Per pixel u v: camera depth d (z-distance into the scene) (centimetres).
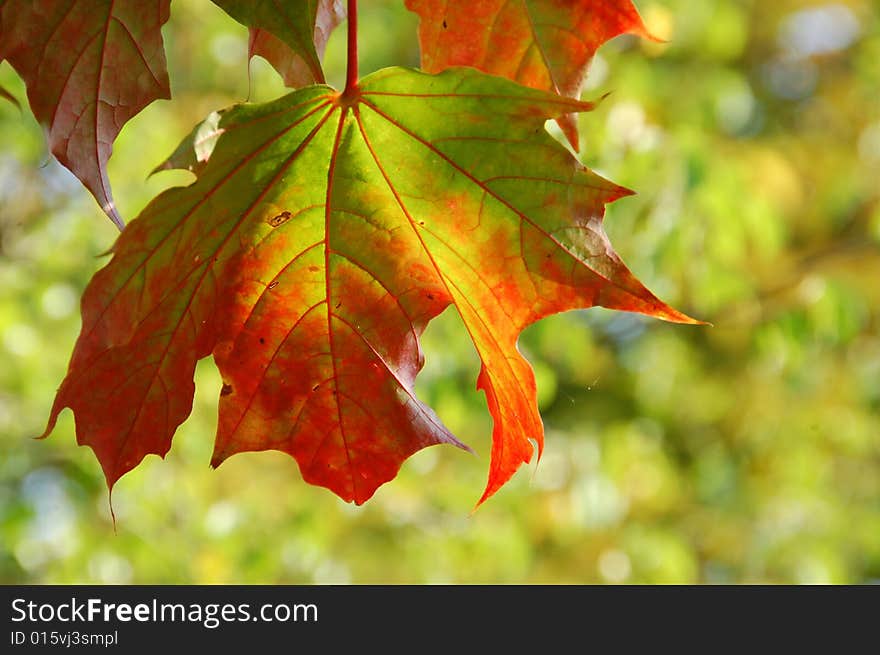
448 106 101
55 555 445
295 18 96
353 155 105
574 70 111
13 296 446
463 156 102
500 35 110
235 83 489
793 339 441
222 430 110
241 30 486
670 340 612
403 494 488
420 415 110
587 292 102
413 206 106
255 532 470
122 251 100
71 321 462
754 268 559
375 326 110
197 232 104
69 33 98
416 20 530
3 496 450
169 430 107
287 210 107
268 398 110
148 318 104
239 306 108
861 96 621
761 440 615
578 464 536
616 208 389
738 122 586
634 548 544
